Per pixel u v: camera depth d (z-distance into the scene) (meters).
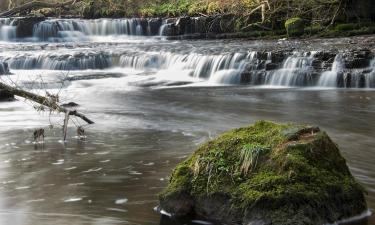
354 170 7.67
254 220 5.10
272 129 5.94
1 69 22.56
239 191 5.31
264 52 20.62
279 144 5.58
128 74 22.61
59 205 6.22
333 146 5.71
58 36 34.00
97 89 18.64
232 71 20.50
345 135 10.51
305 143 5.51
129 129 11.02
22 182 7.19
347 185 5.44
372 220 5.40
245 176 5.43
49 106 11.24
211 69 21.47
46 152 8.91
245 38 30.41
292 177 5.22
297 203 5.07
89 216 5.83
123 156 8.55
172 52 24.03
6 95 15.02
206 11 34.75
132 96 16.80
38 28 33.97
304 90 17.91
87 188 6.84
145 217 5.73
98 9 38.41
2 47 29.09
